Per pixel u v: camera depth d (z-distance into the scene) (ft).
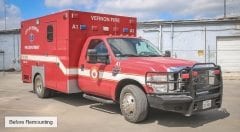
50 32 36.70
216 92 27.20
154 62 26.63
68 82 33.32
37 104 35.81
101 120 28.25
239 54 75.61
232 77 67.72
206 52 77.51
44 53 38.24
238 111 31.48
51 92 39.40
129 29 38.14
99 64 30.53
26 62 43.34
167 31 80.33
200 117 28.94
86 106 34.40
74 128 25.77
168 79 24.97
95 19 34.94
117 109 32.73
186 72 25.17
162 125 26.32
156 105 25.30
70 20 33.06
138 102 26.16
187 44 78.89
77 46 33.55
